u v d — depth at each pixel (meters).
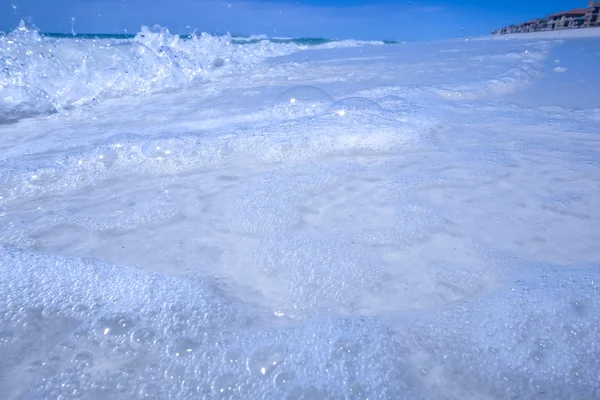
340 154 1.53
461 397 0.54
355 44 11.88
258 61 5.72
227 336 0.64
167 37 5.26
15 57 3.04
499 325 0.65
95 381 0.56
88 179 1.34
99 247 0.94
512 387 0.55
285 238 0.96
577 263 0.82
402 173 1.34
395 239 0.95
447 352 0.60
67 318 0.66
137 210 1.12
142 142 1.59
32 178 1.32
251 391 0.55
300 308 0.73
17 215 1.10
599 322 0.63
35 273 0.78
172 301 0.71
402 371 0.57
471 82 2.99
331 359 0.59
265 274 0.83
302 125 1.79
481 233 0.97
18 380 0.55
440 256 0.88
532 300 0.70
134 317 0.67
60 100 2.75
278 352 0.61
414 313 0.70
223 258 0.89
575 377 0.55
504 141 1.64
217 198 1.20
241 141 1.61
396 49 7.67
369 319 0.67
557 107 2.17
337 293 0.77
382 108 2.07
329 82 3.44
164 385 0.56
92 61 3.42
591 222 0.99
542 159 1.42
